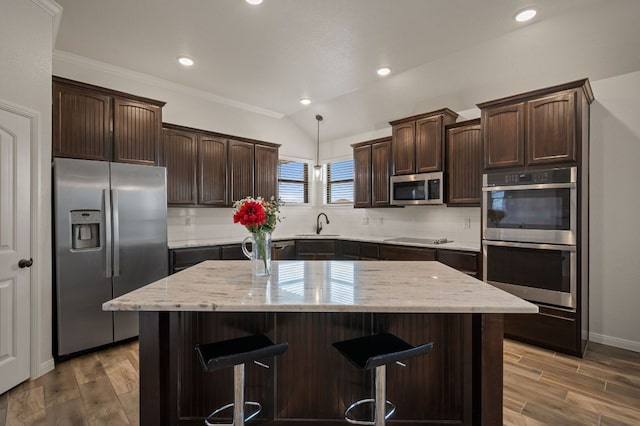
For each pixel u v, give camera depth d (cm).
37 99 230
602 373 236
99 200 274
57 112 262
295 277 183
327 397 170
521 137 285
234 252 386
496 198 301
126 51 305
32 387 217
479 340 156
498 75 319
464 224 395
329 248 467
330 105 460
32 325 227
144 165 308
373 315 170
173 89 393
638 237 274
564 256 263
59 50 304
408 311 129
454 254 337
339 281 173
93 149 281
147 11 243
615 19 238
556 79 299
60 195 254
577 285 259
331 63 329
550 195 269
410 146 398
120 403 200
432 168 377
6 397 205
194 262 351
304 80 373
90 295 270
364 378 170
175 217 402
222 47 297
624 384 222
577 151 257
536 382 224
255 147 447
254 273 184
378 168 441
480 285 164
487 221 307
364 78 366
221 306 130
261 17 250
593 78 287
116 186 284
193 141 383
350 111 459
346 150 523
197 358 169
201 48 300
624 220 280
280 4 234
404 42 286
